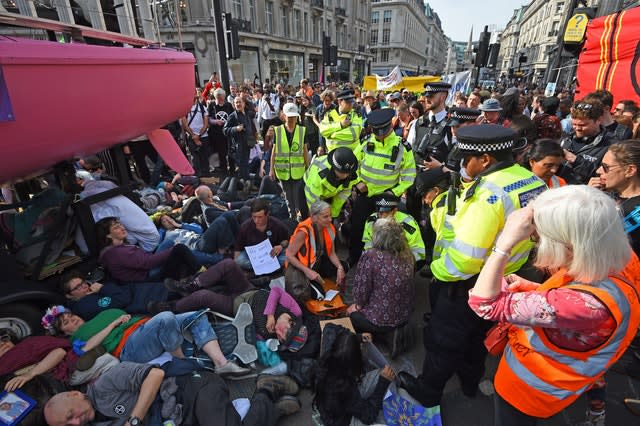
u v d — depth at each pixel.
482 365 2.05
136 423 1.77
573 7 6.04
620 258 0.93
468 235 1.52
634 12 3.53
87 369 2.05
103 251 2.90
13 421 1.73
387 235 2.27
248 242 3.35
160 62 3.09
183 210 4.22
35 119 2.05
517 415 1.33
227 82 7.64
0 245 2.70
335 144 4.58
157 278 3.04
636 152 1.79
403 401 2.02
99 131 2.61
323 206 2.73
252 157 6.65
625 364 2.31
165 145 3.93
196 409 1.89
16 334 2.31
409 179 3.27
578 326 1.00
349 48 39.81
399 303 2.29
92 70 2.34
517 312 1.09
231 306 2.54
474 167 1.69
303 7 27.23
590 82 4.12
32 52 1.94
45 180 3.96
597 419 1.89
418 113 4.86
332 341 2.06
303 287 2.79
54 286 2.76
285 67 25.70
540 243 1.04
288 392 2.14
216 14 7.12
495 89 13.81
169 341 2.15
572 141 3.02
